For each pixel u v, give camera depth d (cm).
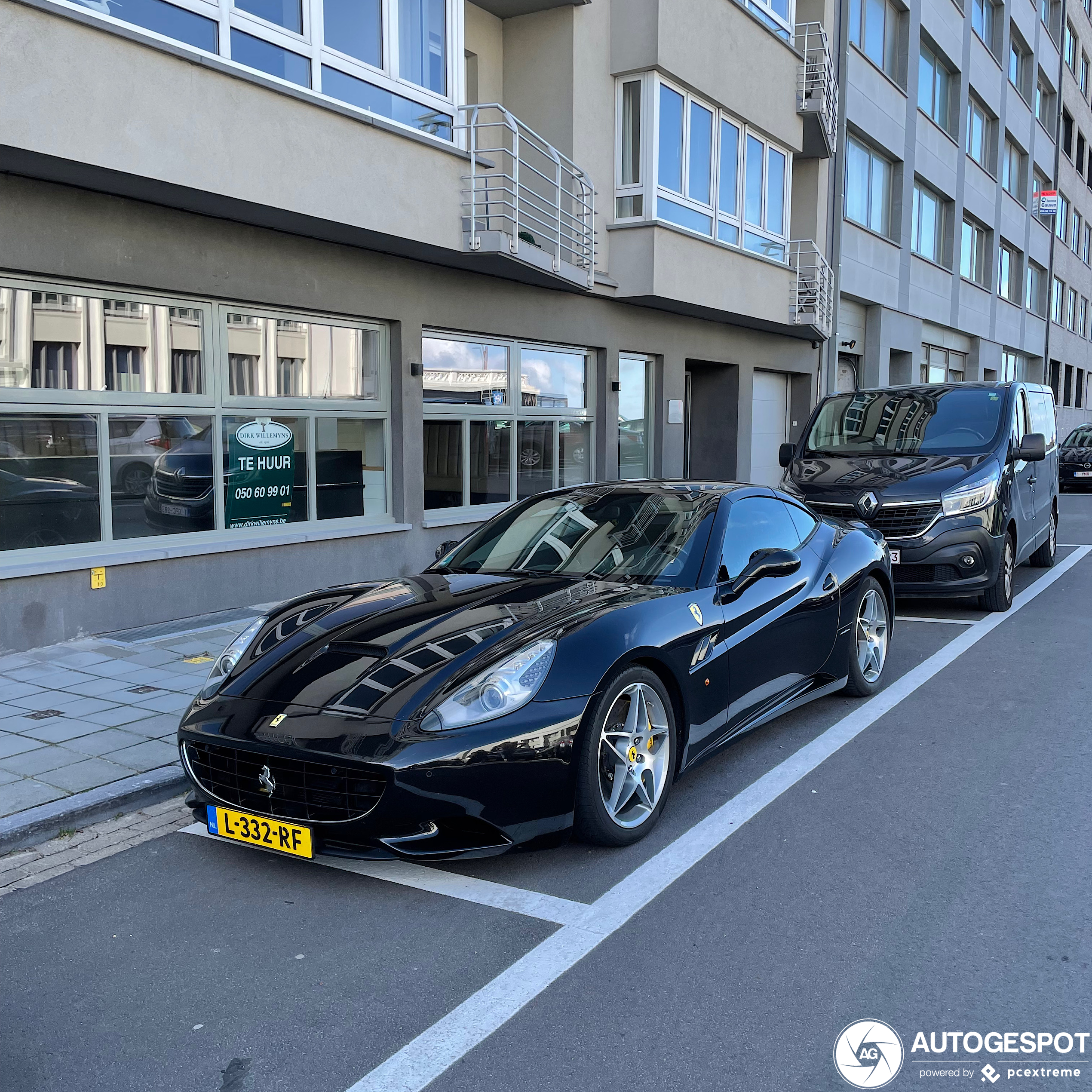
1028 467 888
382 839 309
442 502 973
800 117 1452
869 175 1967
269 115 671
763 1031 246
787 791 412
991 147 2803
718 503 457
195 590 739
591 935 296
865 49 1875
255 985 272
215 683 369
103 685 566
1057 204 3225
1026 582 966
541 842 327
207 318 737
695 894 321
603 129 1121
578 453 1181
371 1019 254
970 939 289
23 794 402
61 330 646
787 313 1444
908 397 907
